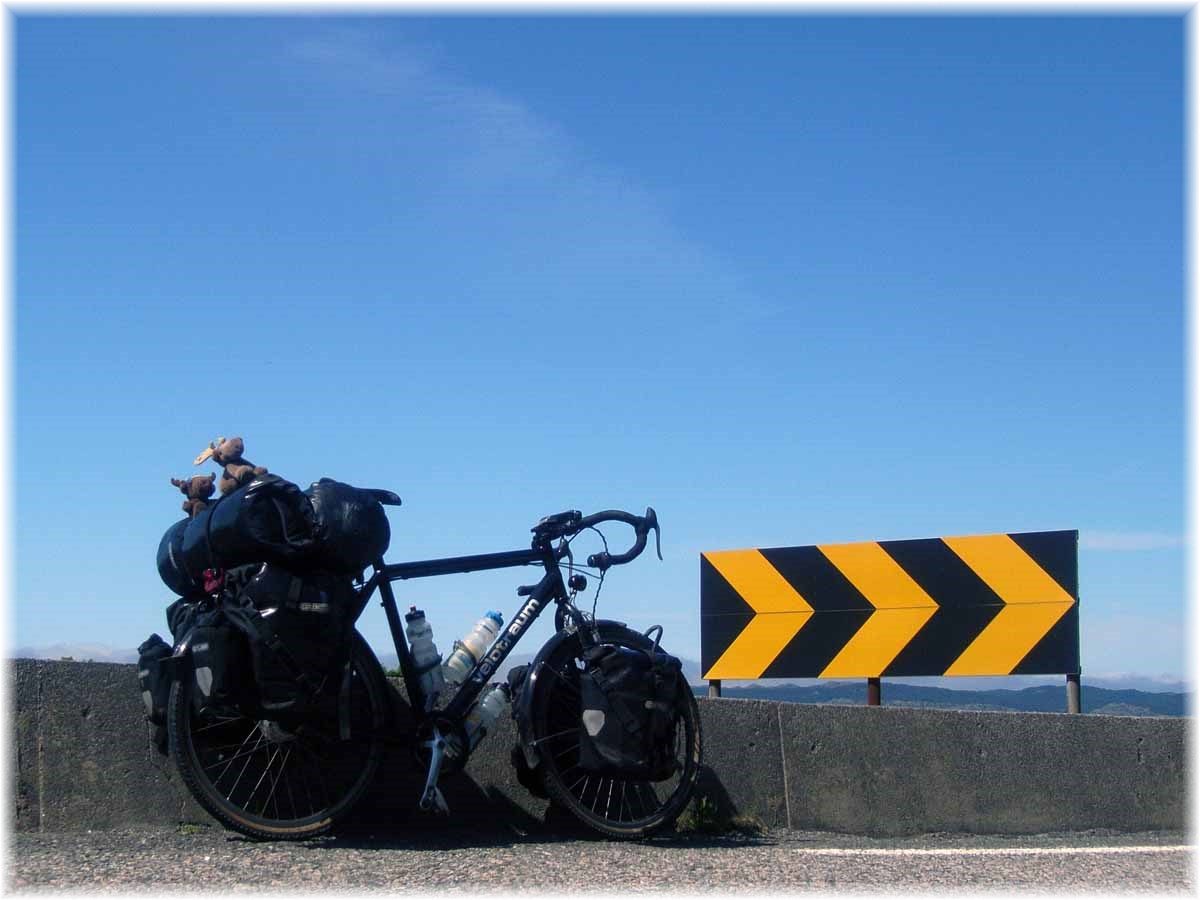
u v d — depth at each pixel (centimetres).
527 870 493
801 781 680
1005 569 784
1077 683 780
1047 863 582
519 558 595
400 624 565
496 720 602
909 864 559
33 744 511
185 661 509
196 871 458
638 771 564
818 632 826
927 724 728
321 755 545
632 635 606
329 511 516
